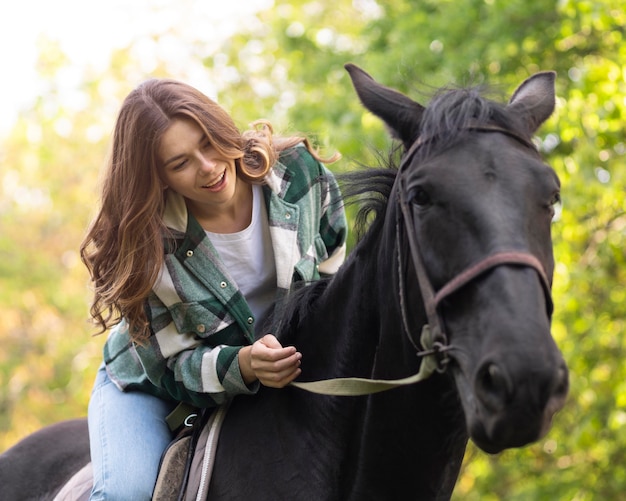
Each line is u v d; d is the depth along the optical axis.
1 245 14.04
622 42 6.73
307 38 10.30
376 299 2.46
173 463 2.66
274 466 2.57
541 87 2.42
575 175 6.52
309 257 2.81
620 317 7.22
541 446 8.22
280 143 2.87
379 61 7.76
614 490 7.98
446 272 2.11
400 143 2.49
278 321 2.72
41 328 13.92
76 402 13.12
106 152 2.73
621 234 6.84
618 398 6.99
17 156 14.50
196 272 2.69
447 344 2.12
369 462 2.46
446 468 2.42
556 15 7.45
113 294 2.61
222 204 2.71
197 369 2.65
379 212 2.49
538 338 1.93
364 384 2.35
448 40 7.82
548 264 2.11
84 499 2.90
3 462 3.44
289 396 2.64
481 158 2.13
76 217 14.12
